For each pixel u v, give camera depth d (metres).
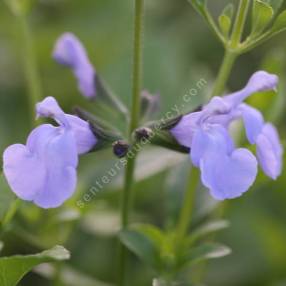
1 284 0.24
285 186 0.32
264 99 0.28
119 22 0.39
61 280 0.28
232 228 0.31
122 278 0.27
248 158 0.23
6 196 0.25
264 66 0.28
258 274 0.31
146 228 0.26
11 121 0.34
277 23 0.25
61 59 0.27
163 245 0.26
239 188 0.23
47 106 0.24
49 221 0.28
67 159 0.23
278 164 0.25
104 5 0.40
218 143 0.23
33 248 0.30
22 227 0.28
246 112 0.25
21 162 0.23
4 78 0.37
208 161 0.23
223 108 0.24
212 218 0.29
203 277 0.29
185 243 0.26
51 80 0.36
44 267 0.28
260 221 0.31
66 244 0.30
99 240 0.31
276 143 0.25
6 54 0.39
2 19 0.39
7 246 0.30
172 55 0.32
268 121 0.28
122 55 0.32
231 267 0.31
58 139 0.23
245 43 0.25
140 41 0.25
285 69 0.34
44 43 0.36
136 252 0.26
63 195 0.23
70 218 0.27
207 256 0.26
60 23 0.39
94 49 0.37
